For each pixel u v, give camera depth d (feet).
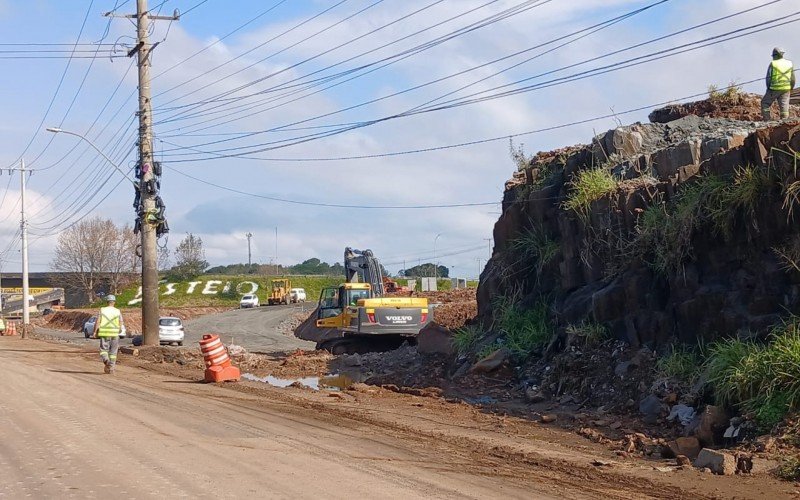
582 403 54.19
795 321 43.45
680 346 51.75
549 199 70.95
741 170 49.49
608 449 41.52
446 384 66.18
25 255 245.45
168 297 363.35
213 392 61.98
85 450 34.68
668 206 55.67
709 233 51.06
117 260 371.97
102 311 74.18
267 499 27.04
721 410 42.19
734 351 44.29
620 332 57.31
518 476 33.47
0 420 42.52
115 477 29.76
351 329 103.71
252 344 145.79
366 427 46.16
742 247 48.83
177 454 34.40
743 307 47.98
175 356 96.84
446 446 40.60
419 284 247.91
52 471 30.55
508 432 46.19
